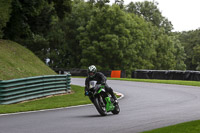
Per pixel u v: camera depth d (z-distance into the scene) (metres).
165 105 49.12
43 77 63.44
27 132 26.80
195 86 95.50
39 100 58.81
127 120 33.62
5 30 97.75
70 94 69.88
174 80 125.31
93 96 37.34
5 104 51.91
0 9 80.06
